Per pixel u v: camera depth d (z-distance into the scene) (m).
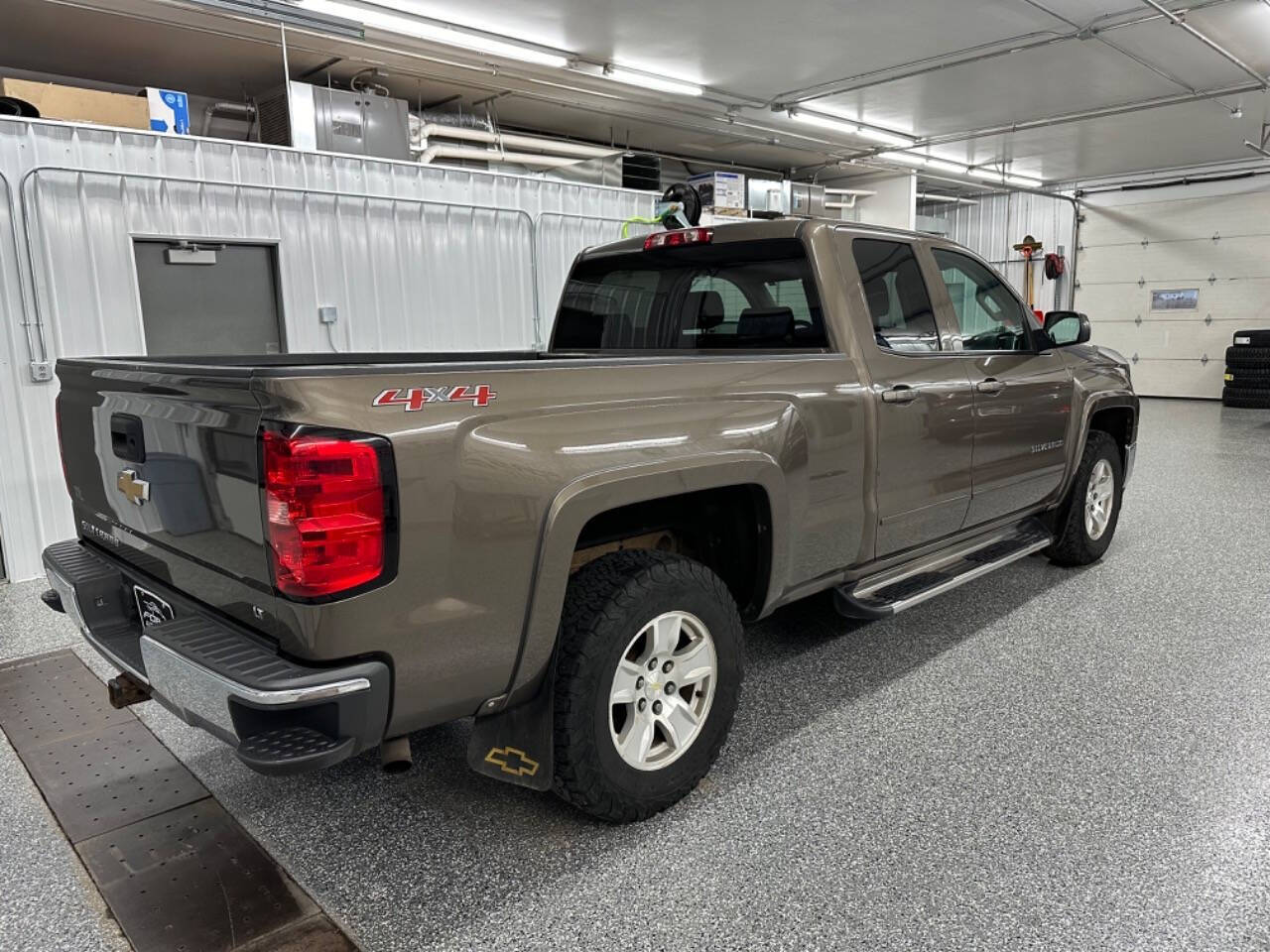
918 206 17.52
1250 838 2.05
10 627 3.90
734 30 7.23
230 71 7.53
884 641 3.45
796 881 1.93
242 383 1.55
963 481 3.17
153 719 2.85
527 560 1.80
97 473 2.19
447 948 1.73
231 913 1.85
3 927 1.83
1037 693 2.93
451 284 6.89
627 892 1.90
